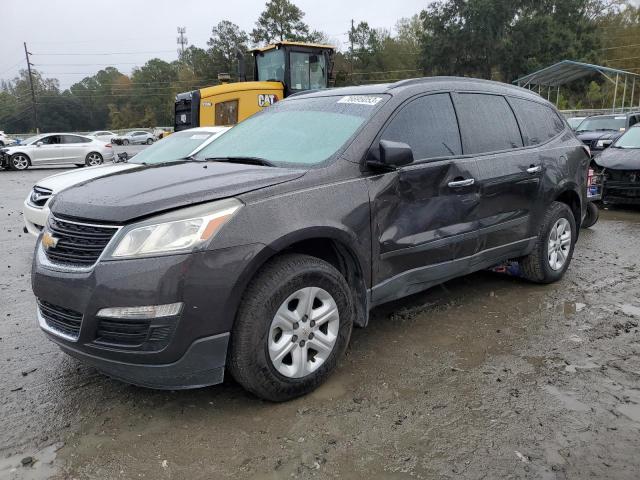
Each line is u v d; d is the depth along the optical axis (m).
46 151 22.66
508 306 4.75
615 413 3.02
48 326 3.05
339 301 3.28
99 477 2.52
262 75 13.19
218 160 3.87
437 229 3.93
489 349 3.86
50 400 3.21
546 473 2.51
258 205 2.95
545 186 4.96
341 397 3.19
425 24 54.31
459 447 2.71
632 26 67.88
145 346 2.70
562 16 54.00
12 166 22.09
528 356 3.75
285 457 2.64
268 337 2.95
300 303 3.10
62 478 2.51
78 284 2.78
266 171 3.32
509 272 5.39
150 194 2.91
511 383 3.36
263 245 2.88
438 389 3.29
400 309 4.68
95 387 3.37
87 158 23.59
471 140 4.31
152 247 2.69
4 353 3.90
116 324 2.73
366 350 3.84
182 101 13.19
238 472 2.54
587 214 8.29
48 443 2.79
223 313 2.80
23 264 6.59
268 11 73.25
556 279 5.36
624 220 9.35
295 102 4.52
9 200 12.86
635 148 10.26
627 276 5.69
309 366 3.19
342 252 3.45
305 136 3.83
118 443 2.78
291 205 3.06
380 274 3.58
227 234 2.79
